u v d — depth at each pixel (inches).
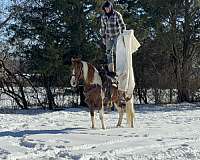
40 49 1294.3
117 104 661.3
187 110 1128.2
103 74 634.8
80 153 436.8
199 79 1450.5
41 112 1178.0
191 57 1449.3
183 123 743.7
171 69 1446.9
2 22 1365.7
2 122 808.3
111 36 647.1
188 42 1439.5
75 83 629.6
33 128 674.2
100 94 629.9
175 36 1403.8
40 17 1338.6
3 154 447.2
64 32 1305.4
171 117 890.7
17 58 1353.3
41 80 1363.2
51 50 1238.9
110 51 644.1
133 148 467.2
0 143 521.7
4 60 1369.3
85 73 626.2
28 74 1355.8
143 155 428.5
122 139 527.2
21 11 1344.7
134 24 1305.4
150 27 1400.1
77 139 530.6
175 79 1445.6
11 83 1371.8
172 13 1405.0
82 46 1283.2
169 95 1454.2
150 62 1434.5
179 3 1398.9
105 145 486.3
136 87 1445.6
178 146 477.1
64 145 488.4
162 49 1413.6
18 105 1376.7
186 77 1437.0
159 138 535.8
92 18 1269.7
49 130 633.0
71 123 763.4
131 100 656.4
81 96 1353.3
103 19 649.6
